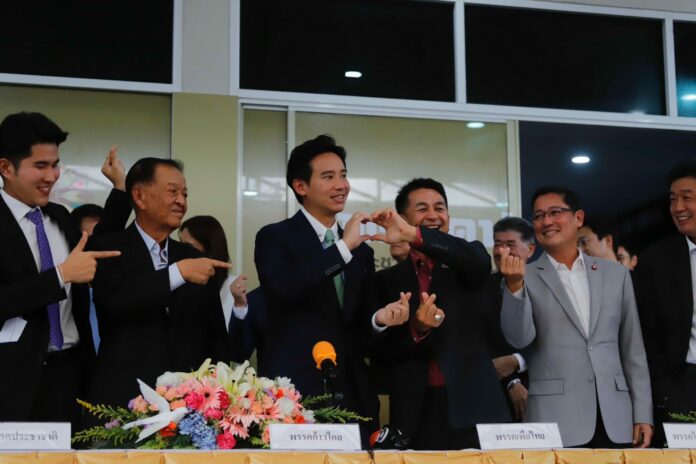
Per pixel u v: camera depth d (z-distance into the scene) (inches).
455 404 133.3
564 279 152.7
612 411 143.6
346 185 138.9
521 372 161.5
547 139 217.8
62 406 124.6
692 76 227.6
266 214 202.1
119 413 107.3
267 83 206.2
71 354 127.8
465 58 217.2
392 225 132.0
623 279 152.2
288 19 210.5
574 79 222.4
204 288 132.3
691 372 149.2
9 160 125.3
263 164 203.9
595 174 218.1
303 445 96.5
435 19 218.1
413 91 213.6
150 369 123.4
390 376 139.1
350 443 97.8
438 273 142.1
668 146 223.1
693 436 109.8
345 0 214.2
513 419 159.0
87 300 129.0
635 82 225.5
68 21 199.2
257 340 160.9
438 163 211.3
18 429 91.4
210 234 174.6
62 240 130.6
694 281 154.9
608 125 221.0
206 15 204.2
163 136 199.6
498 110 215.8
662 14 227.3
